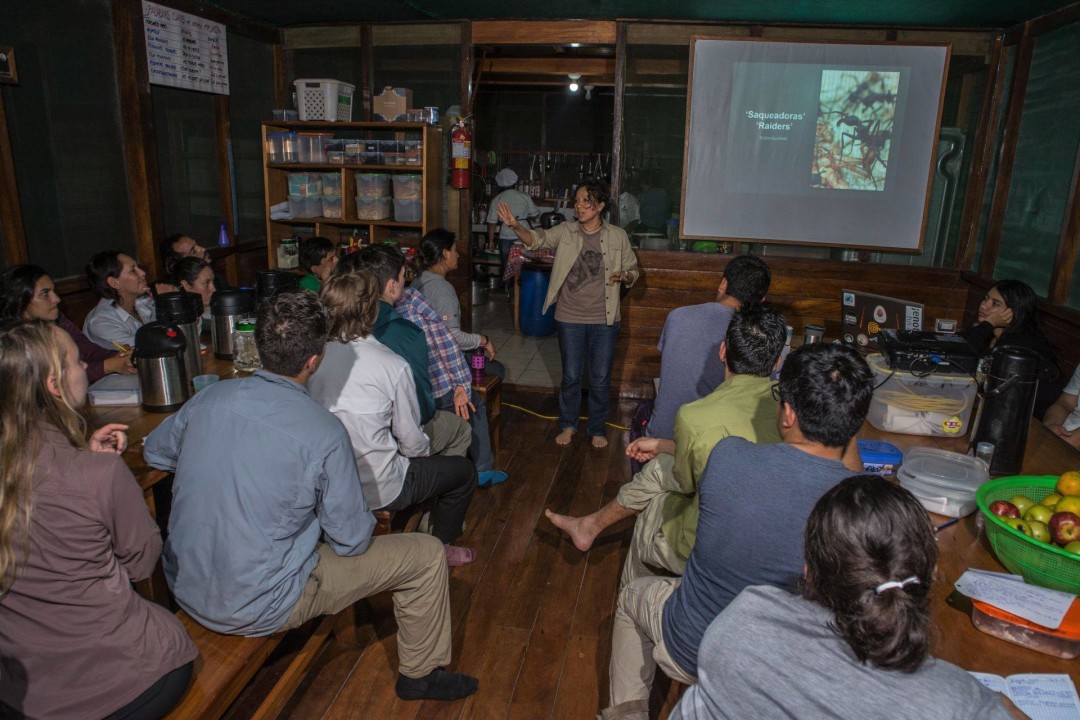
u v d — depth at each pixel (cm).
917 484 193
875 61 440
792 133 453
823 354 142
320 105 479
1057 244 382
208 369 288
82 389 147
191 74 430
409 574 202
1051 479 180
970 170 457
